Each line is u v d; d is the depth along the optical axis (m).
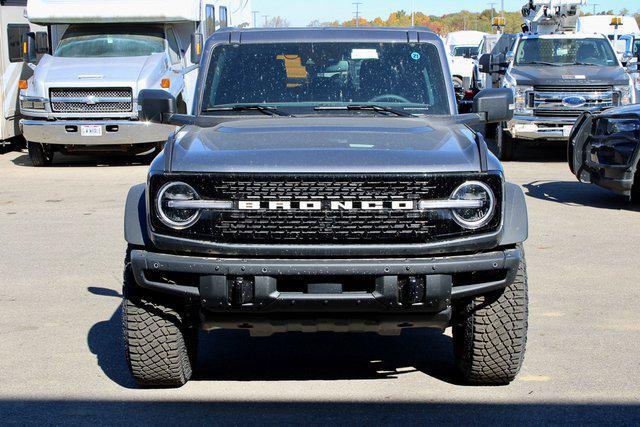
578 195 13.23
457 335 5.57
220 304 4.82
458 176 4.82
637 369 5.77
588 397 5.28
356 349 6.32
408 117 6.11
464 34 37.50
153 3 16.83
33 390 5.45
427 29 6.62
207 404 5.22
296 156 4.88
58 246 9.73
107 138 16.11
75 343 6.39
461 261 4.80
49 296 7.68
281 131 5.50
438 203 4.81
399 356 6.15
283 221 4.80
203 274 4.81
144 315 5.20
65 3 16.89
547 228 10.70
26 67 19.23
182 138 5.39
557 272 8.48
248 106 6.18
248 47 6.45
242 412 5.09
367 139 5.27
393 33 6.52
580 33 18.72
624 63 18.34
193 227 4.85
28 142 16.80
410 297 4.79
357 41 6.46
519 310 5.16
